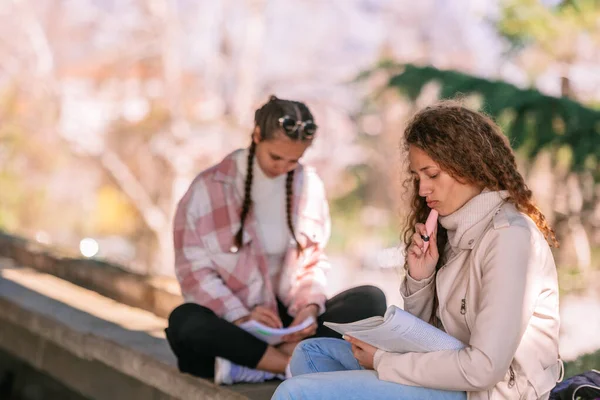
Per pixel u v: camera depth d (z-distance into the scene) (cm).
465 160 276
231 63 2580
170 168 2664
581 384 295
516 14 878
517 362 268
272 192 408
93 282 655
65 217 2855
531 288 263
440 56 2453
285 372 375
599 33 887
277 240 410
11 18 2527
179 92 2497
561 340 639
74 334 512
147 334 497
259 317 387
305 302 405
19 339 622
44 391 645
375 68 751
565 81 894
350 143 2352
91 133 2570
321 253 419
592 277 693
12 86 2544
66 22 2820
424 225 295
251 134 403
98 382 515
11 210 2731
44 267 743
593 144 636
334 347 318
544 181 682
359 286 409
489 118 286
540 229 281
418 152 283
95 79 2797
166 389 416
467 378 260
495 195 277
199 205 405
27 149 2653
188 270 400
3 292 641
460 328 280
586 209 685
